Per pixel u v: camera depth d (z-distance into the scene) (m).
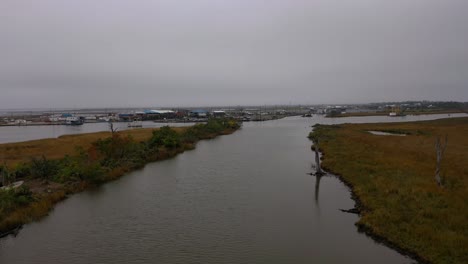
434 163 37.69
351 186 31.72
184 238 20.69
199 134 83.00
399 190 26.23
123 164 42.03
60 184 33.19
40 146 61.19
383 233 19.64
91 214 25.34
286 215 24.38
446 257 16.11
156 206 27.09
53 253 18.95
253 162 46.78
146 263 17.67
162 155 50.91
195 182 35.06
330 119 178.62
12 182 32.75
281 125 134.25
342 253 18.12
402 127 93.38
